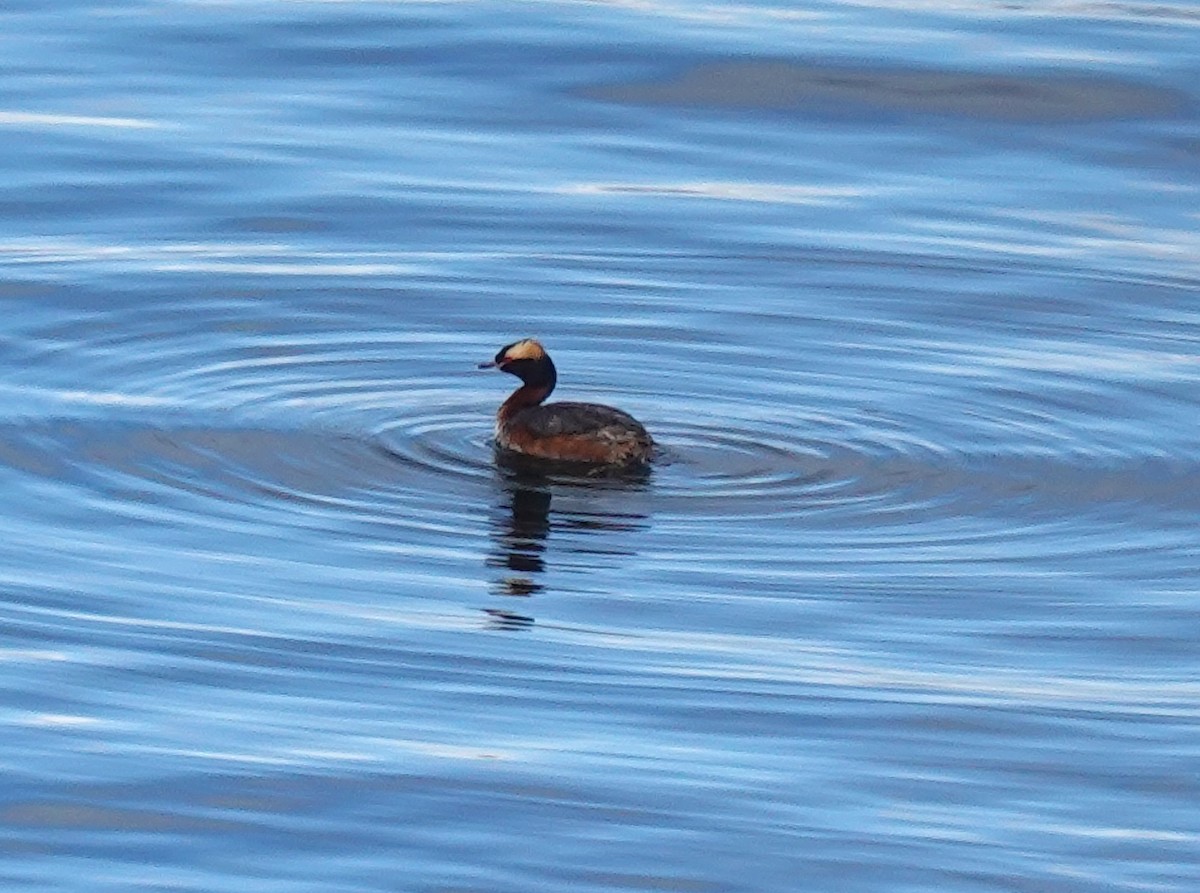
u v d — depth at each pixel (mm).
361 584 18469
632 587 18516
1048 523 19938
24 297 24516
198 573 18547
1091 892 14172
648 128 29891
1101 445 21641
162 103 29922
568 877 14188
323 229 26672
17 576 18312
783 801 15234
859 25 33375
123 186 27547
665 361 23641
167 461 20734
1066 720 16516
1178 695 16969
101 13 32906
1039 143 29875
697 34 32656
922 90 31125
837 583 18719
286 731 16016
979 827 14984
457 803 15031
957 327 24609
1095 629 18031
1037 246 26859
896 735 16219
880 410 22406
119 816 14750
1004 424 22078
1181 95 31062
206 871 14125
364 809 14930
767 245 26609
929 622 18062
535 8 33500
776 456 21234
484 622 17844
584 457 20922
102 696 16406
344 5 33344
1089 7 34469
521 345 21656
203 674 16812
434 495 20234
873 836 14789
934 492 20516
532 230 26797
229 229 26609
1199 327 24750
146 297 24656
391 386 22891
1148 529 19875
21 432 21172
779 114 30391
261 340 23812
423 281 25438
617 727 16234
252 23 32562
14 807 14797
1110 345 24203
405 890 13969
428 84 30828
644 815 14961
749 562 19016
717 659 17328
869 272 25984
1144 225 27656
